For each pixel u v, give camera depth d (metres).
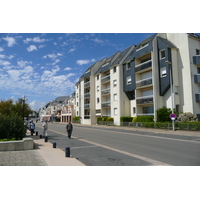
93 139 15.59
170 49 25.52
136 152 9.57
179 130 20.95
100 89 40.59
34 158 8.10
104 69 39.38
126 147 11.18
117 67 34.06
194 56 24.56
